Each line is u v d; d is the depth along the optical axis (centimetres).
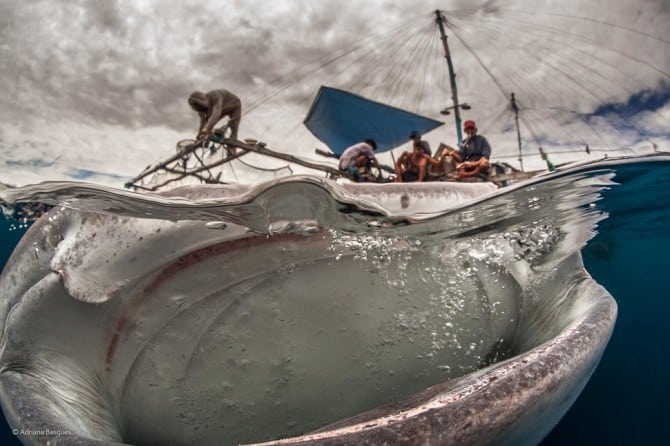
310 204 154
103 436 131
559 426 410
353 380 171
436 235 185
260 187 143
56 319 145
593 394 477
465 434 95
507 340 201
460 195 173
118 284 153
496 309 197
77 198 157
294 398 167
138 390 159
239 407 165
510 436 106
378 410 113
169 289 160
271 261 169
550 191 208
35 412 114
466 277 194
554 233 216
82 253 148
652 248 1167
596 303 159
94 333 152
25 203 174
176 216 151
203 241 158
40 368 140
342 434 93
